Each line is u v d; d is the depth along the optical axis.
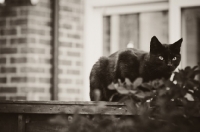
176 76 2.50
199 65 2.53
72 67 6.12
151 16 6.25
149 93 2.52
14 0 5.80
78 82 6.18
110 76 3.96
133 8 6.34
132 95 2.64
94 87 4.01
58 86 5.95
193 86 2.47
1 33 5.87
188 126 2.44
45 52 5.85
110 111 2.87
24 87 5.70
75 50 6.17
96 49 6.45
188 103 2.46
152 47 3.88
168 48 3.90
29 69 5.71
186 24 6.06
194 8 6.03
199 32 6.01
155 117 2.48
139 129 2.34
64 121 2.47
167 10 6.16
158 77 3.88
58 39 5.97
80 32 6.25
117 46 6.44
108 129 2.41
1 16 5.88
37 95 5.74
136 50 4.05
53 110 3.05
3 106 3.19
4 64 5.84
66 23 6.06
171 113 2.36
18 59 5.76
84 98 6.21
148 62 3.85
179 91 2.47
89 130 2.40
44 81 5.83
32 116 3.17
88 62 6.30
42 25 5.83
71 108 2.99
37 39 5.77
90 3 6.38
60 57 5.98
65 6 6.05
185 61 6.07
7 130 3.24
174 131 2.37
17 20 5.79
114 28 6.45
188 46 6.06
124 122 2.50
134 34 6.36
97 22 6.46
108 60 4.05
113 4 6.36
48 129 3.12
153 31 6.25
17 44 5.77
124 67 3.86
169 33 6.05
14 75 5.77
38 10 5.78
